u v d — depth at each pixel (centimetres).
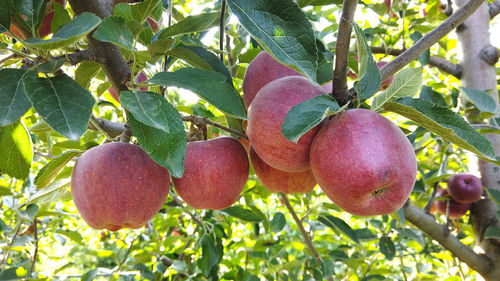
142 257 79
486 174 77
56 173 42
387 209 36
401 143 35
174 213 89
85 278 74
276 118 37
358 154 33
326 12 91
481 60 79
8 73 30
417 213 70
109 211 39
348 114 35
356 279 95
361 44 34
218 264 76
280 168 40
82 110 28
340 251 83
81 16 29
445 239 70
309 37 28
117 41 29
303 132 30
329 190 36
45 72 31
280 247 77
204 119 45
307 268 83
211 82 34
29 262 93
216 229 76
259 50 49
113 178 38
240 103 34
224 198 44
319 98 32
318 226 91
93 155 39
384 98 37
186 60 40
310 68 28
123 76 38
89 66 41
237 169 44
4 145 38
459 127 32
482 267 70
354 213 37
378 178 33
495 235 67
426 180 75
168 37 36
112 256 88
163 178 41
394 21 85
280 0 28
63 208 108
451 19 40
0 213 88
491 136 73
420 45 40
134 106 31
